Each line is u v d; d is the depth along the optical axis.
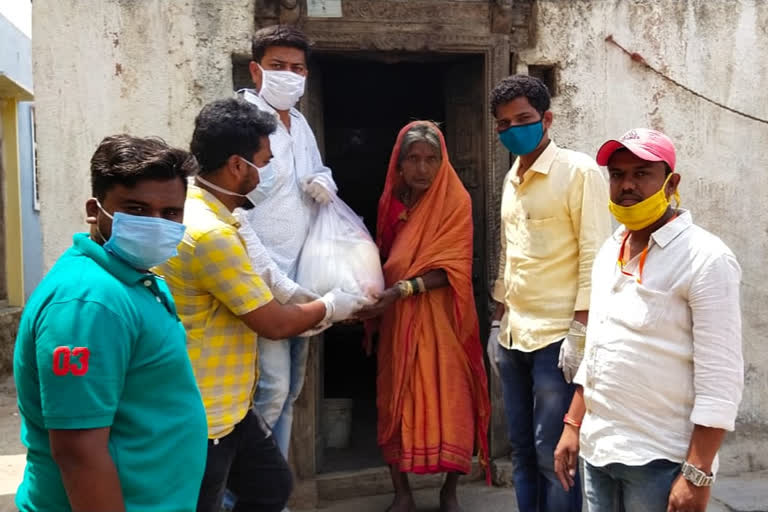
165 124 3.51
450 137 4.10
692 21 3.95
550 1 3.81
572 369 2.76
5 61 8.39
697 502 1.87
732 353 1.87
